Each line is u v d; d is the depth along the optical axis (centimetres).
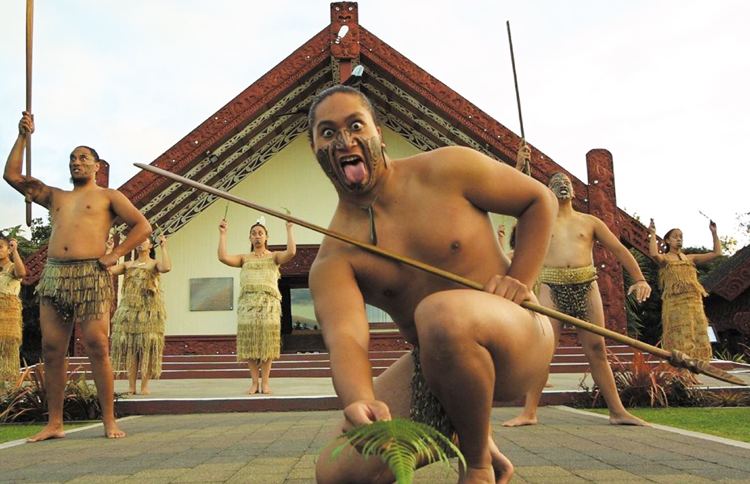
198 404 753
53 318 530
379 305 214
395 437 115
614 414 541
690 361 197
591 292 568
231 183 1759
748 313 1909
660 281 1025
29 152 551
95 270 526
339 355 182
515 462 343
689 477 293
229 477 315
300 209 1758
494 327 170
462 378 170
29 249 2786
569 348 1412
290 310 1770
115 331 929
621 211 1482
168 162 1538
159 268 959
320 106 198
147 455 407
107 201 545
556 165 1517
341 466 192
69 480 318
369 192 204
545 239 210
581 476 299
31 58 554
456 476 304
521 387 189
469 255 204
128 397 852
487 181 205
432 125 1681
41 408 701
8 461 396
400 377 215
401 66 1577
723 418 590
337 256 204
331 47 1570
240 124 1585
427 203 204
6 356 1019
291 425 582
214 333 1700
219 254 930
